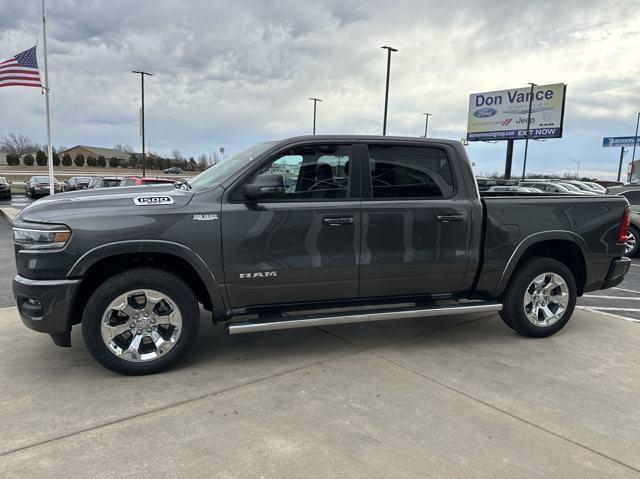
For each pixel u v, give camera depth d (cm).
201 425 306
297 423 310
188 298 380
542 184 2308
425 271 435
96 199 374
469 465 269
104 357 365
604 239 489
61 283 352
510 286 470
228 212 380
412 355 432
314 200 404
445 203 435
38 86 1788
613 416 327
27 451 275
